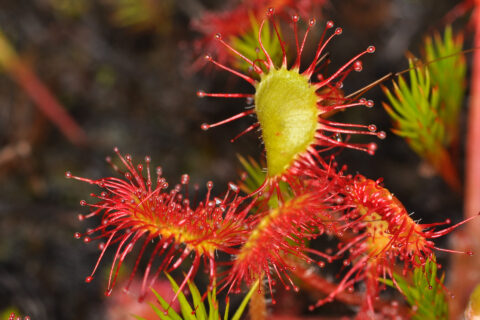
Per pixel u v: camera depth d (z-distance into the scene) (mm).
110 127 248
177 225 132
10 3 259
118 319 180
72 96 251
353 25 237
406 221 131
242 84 229
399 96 150
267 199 130
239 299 180
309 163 129
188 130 238
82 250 218
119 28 257
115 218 134
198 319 138
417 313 142
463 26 225
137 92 249
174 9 249
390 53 232
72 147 244
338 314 174
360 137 215
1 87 251
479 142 153
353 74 228
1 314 201
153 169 234
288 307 174
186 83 242
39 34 258
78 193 234
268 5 166
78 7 259
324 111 129
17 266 216
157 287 178
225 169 225
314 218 133
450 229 133
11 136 243
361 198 132
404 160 213
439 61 154
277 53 162
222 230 132
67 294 210
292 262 149
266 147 130
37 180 235
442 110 154
